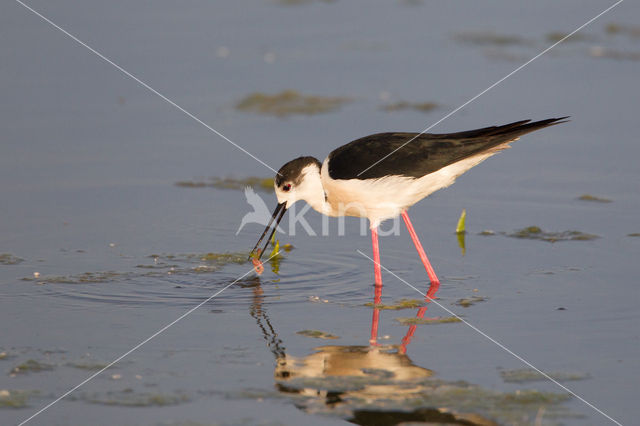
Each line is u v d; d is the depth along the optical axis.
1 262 10.60
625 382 7.62
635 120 15.92
